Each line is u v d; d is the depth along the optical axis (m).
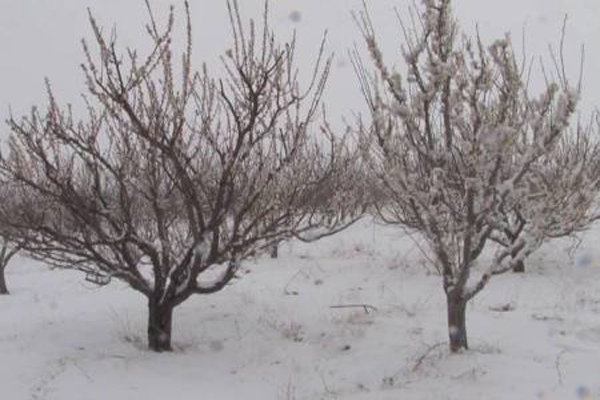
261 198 6.91
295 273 12.67
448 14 5.47
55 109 6.06
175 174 6.62
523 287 10.52
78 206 6.37
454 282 6.15
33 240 6.60
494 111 5.52
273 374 6.43
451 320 6.21
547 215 5.48
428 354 6.29
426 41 5.49
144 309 9.26
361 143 6.36
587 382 5.14
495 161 5.48
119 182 6.39
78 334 7.75
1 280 12.74
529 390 5.04
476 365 5.68
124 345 7.30
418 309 8.84
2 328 8.48
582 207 5.70
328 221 7.56
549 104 5.21
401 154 5.77
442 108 5.71
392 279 11.67
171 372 6.45
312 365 6.59
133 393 5.81
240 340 7.48
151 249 6.81
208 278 12.02
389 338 7.07
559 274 11.30
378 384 5.84
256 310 8.84
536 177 5.80
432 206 5.70
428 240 6.14
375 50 5.62
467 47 5.50
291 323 8.05
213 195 6.82
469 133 5.62
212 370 6.58
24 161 6.85
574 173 5.55
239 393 5.95
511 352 6.26
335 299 9.91
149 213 7.48
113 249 6.86
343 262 13.72
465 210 6.04
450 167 5.76
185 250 7.45
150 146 6.43
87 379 6.13
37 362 6.68
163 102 6.13
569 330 7.14
